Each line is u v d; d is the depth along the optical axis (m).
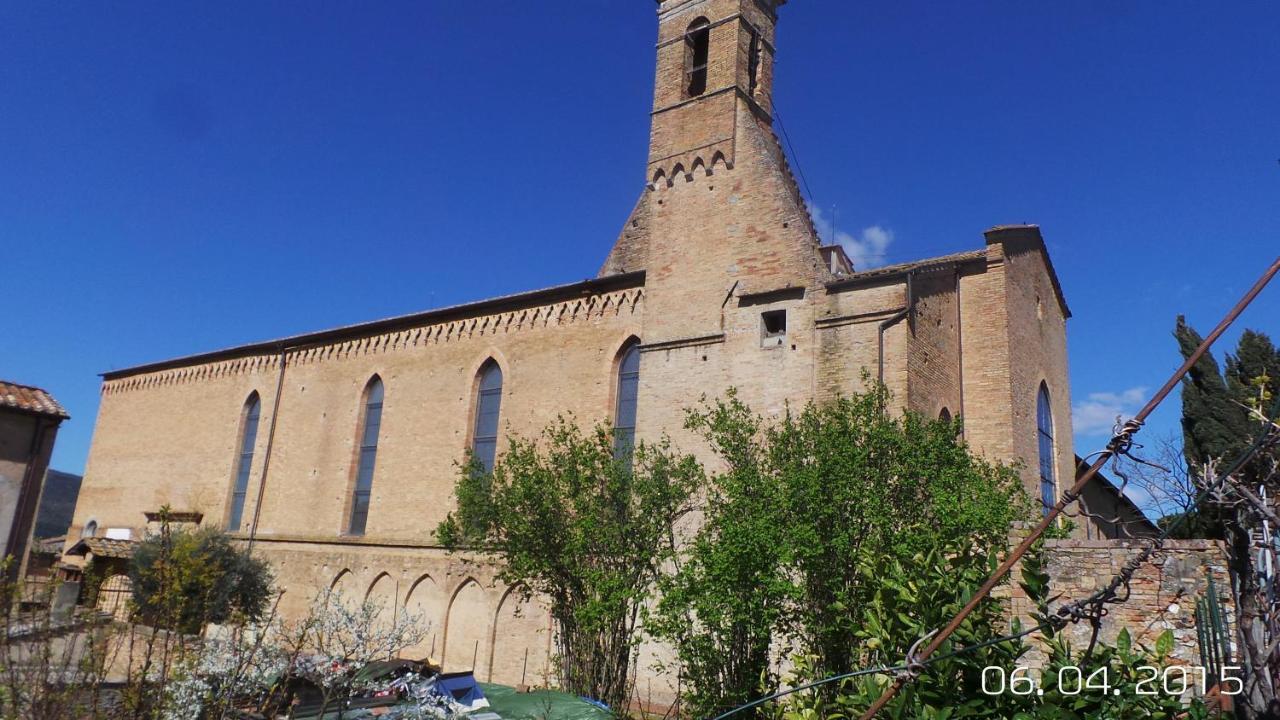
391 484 33.06
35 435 28.88
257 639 15.97
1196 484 6.35
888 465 16.78
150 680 14.33
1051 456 29.19
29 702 12.67
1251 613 6.04
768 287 24.44
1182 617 12.84
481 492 22.41
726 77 27.48
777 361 23.66
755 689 15.32
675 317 26.05
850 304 22.92
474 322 32.34
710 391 24.59
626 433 26.92
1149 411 5.07
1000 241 26.02
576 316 29.36
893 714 6.84
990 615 8.11
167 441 43.72
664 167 27.98
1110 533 36.44
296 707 16.84
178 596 14.92
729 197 26.20
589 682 20.09
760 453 19.77
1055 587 13.91
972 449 25.05
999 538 14.15
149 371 46.41
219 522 38.91
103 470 46.69
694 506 22.08
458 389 32.06
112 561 33.84
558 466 22.33
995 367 25.28
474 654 28.36
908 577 8.48
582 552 20.47
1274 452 6.15
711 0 29.00
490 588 28.67
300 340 38.34
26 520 28.28
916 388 22.14
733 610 15.38
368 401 35.56
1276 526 5.54
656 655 20.75
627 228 31.20
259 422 39.41
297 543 35.22
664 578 17.52
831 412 18.05
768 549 15.38
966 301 26.22
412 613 30.22
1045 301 30.41
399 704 16.83
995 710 6.93
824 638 15.11
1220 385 28.83
